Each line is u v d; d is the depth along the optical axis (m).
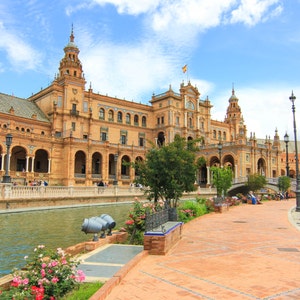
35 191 32.88
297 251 11.33
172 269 8.90
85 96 71.56
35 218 24.95
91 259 10.26
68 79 67.44
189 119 86.69
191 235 14.78
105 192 42.78
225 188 33.69
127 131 79.88
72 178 61.09
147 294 6.93
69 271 7.47
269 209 29.86
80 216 26.70
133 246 12.41
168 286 7.45
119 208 35.50
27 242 15.67
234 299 6.64
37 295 6.25
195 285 7.52
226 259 10.09
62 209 33.25
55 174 60.78
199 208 23.47
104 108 76.06
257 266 9.24
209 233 15.39
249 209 29.92
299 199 27.62
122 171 75.00
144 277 8.16
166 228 11.98
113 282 7.43
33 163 57.69
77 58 71.81
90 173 64.50
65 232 18.59
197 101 88.50
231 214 25.11
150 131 85.12
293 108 28.62
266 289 7.25
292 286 7.47
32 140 57.44
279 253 11.00
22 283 6.83
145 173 20.16
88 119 70.94
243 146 70.12
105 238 13.04
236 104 107.56
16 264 11.76
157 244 10.71
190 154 20.80
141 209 15.55
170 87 82.75
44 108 69.06
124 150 71.56
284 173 113.75
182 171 20.19
